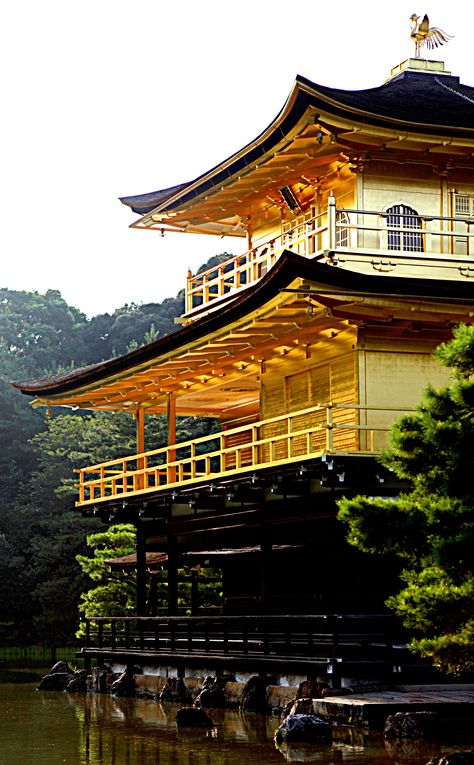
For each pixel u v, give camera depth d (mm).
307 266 25281
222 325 29500
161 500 35094
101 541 48062
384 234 30250
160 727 25734
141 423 40531
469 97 34312
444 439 17922
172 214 38125
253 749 21562
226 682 29766
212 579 42312
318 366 30828
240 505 32406
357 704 22375
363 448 28125
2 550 71625
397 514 18484
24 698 34375
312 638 26812
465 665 18125
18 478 79188
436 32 36312
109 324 96938
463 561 17516
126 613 46875
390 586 28734
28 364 92688
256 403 39938
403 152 30500
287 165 32031
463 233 30297
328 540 29516
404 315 27578
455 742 20984
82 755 21656
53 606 68188
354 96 31797
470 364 18328
